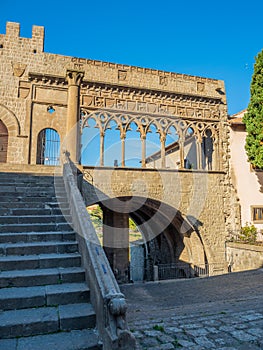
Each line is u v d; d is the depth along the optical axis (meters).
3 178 9.76
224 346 3.85
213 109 21.03
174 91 19.69
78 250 5.76
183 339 4.08
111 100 18.56
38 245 5.61
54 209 7.38
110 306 3.23
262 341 3.99
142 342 3.99
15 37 18.41
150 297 7.46
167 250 24.31
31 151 17.38
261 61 18.27
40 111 17.84
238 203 20.12
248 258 16.80
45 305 4.28
